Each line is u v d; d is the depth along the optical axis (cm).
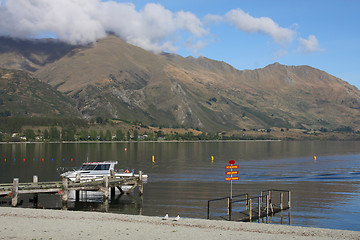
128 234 3375
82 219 3981
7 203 5588
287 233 3500
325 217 4766
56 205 5494
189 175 9788
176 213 4975
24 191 5262
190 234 3394
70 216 4122
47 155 17700
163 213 4981
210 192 6781
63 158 15962
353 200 5997
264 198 6116
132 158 16725
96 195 6281
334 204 5625
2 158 15725
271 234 3450
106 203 5647
